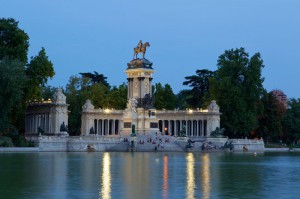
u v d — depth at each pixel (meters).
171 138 171.62
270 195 47.56
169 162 94.56
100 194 47.22
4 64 139.75
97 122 198.50
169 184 55.28
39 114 185.25
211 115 195.12
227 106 198.12
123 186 53.09
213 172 71.88
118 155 124.25
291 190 51.25
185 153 148.12
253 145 188.75
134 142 159.75
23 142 147.00
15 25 161.12
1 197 45.16
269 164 93.06
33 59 167.12
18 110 160.75
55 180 58.31
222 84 196.62
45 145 145.75
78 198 44.78
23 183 55.28
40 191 49.00
